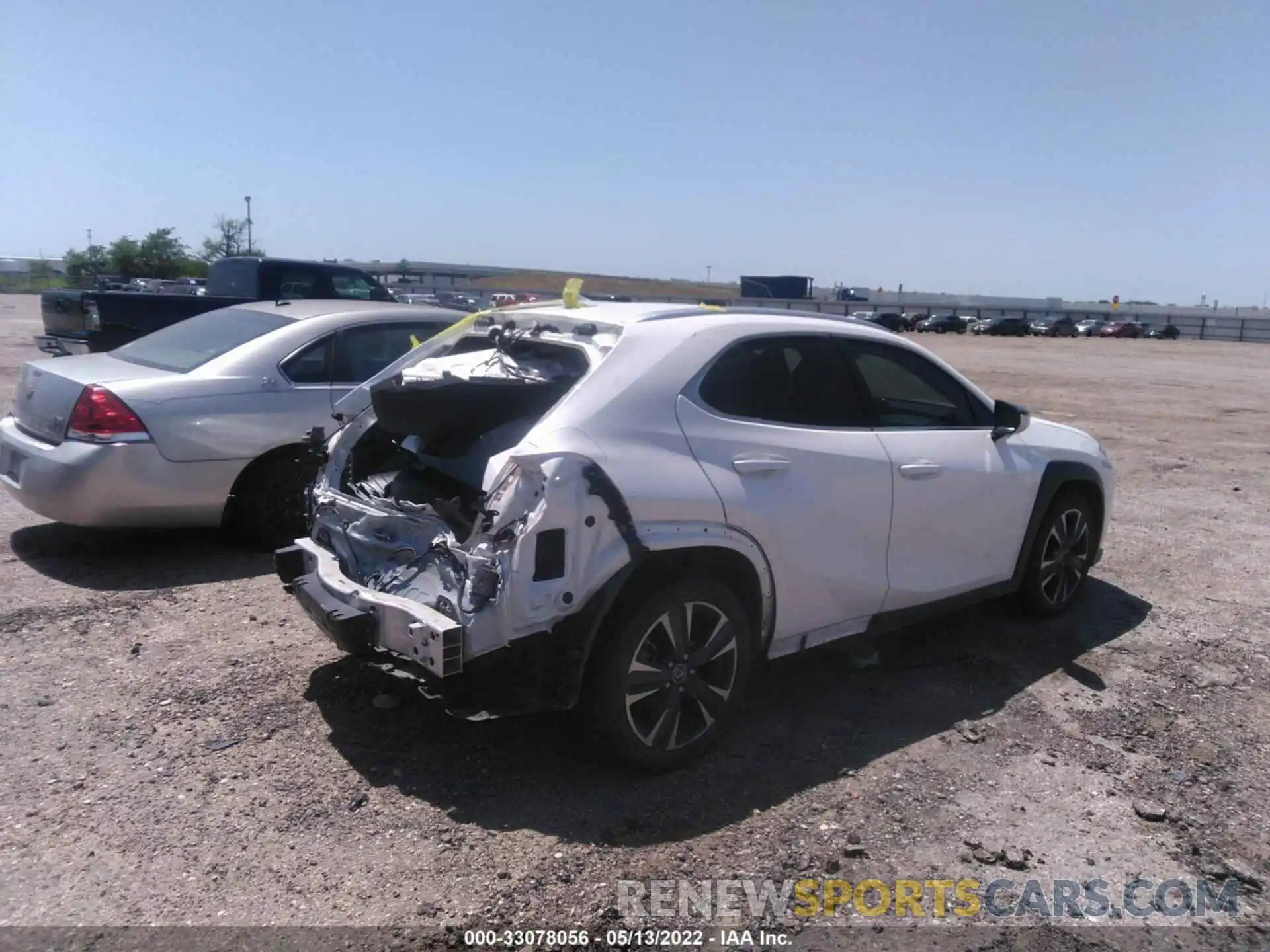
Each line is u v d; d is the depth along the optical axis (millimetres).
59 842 3428
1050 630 5727
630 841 3531
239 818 3598
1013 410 5273
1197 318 81125
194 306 11289
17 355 19312
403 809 3680
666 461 3869
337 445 4723
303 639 5199
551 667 3607
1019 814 3793
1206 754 4293
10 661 4816
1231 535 8078
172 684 4629
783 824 3672
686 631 3930
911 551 4801
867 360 4832
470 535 3654
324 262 13422
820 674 5031
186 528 6438
